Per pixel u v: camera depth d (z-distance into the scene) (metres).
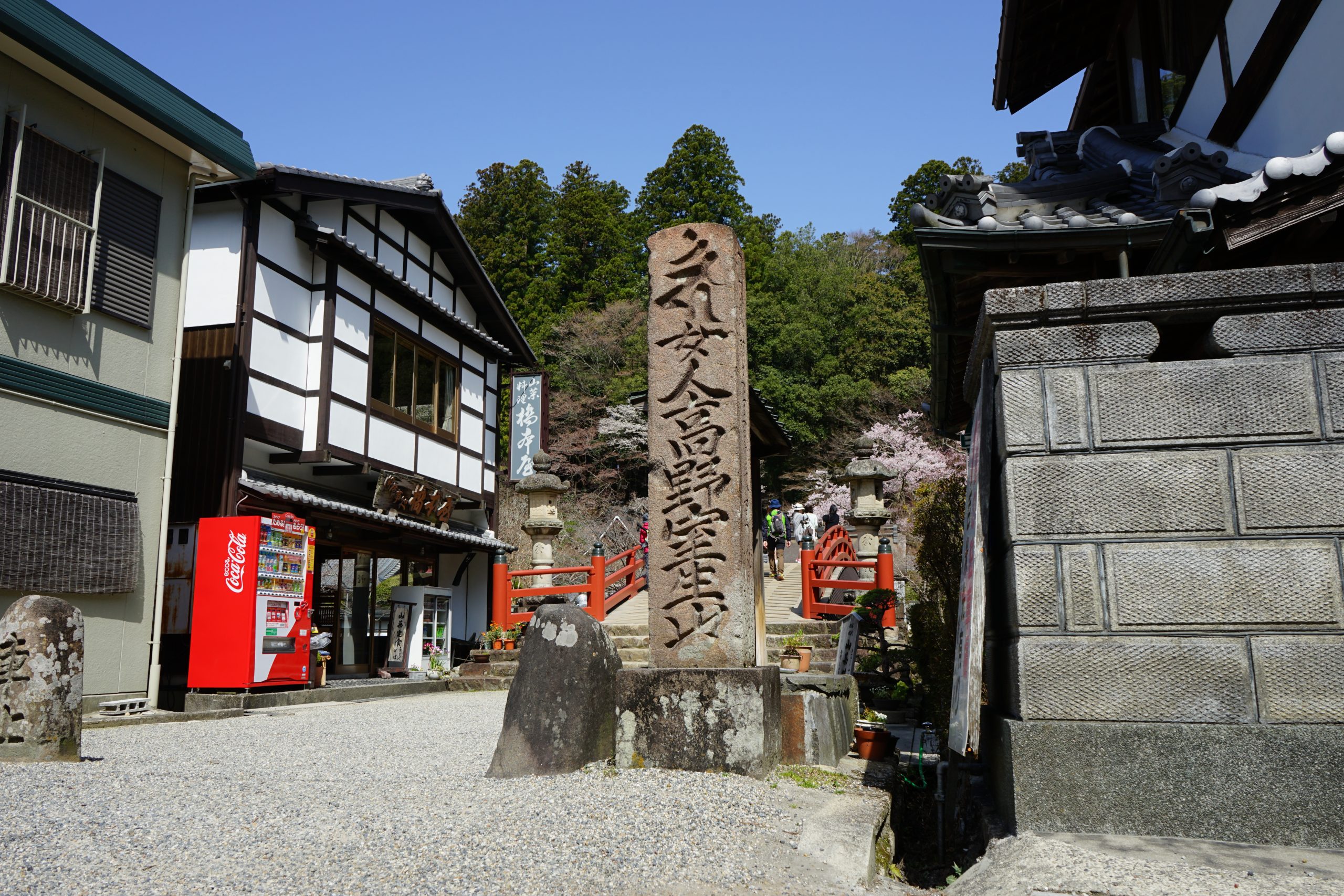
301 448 14.07
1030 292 4.02
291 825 3.95
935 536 6.96
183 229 11.76
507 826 3.86
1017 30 9.44
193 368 12.92
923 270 6.41
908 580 11.30
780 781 4.86
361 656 16.05
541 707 5.16
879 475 16.84
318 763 6.17
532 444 20.88
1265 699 3.58
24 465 9.51
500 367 21.73
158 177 11.37
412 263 17.62
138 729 8.64
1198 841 3.51
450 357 18.70
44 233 9.69
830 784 4.93
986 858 3.61
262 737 7.87
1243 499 3.72
